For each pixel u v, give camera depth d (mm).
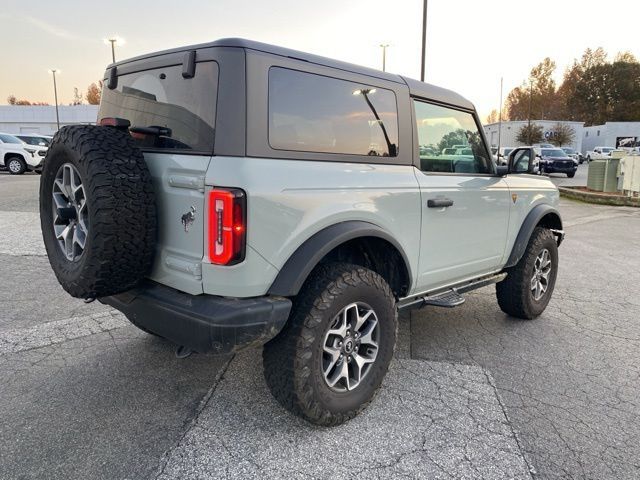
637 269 6727
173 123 2531
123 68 2984
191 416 2814
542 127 52969
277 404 2959
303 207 2455
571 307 5035
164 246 2521
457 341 4047
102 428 2684
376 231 2770
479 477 2342
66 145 2447
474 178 3746
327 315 2543
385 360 2910
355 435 2660
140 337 3953
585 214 12781
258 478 2305
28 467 2348
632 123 63344
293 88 2531
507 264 4223
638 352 3873
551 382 3336
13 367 3404
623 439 2684
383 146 3035
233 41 2355
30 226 8328
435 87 3514
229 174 2236
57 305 4691
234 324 2256
